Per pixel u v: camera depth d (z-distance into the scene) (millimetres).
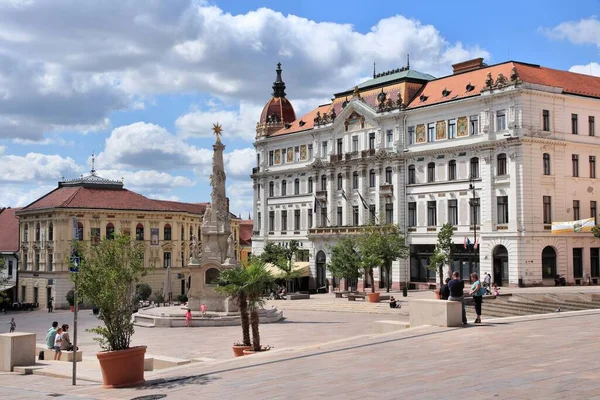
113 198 113812
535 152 79562
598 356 23250
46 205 112000
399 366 23484
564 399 17422
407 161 94750
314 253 108188
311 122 114750
